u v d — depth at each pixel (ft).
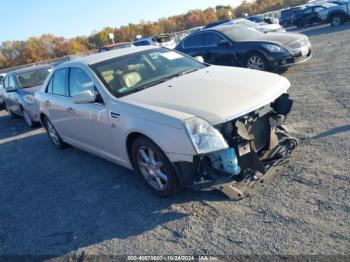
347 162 13.32
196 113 11.88
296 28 95.96
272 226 10.73
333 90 23.11
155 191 13.89
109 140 15.28
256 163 12.24
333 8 72.74
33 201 16.10
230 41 33.91
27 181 18.71
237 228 11.02
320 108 20.01
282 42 31.35
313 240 9.81
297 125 18.04
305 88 25.20
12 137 29.91
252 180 12.77
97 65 16.34
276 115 13.43
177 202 13.19
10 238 13.30
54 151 22.89
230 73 15.10
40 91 22.11
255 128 12.97
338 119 17.70
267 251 9.81
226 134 11.89
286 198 11.89
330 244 9.53
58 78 19.49
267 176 13.03
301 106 21.13
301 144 15.64
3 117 42.98
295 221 10.71
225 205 12.30
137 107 13.17
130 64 16.31
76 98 14.98
